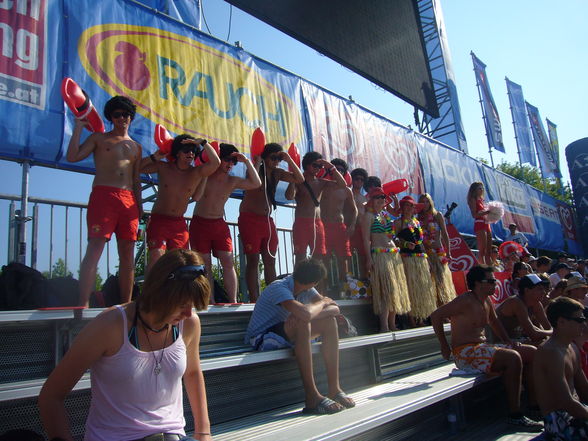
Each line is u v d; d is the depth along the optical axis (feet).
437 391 10.19
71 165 11.60
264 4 19.33
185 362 5.61
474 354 12.35
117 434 5.05
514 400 11.85
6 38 10.82
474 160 32.73
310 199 14.61
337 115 20.71
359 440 9.61
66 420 5.02
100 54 12.61
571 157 52.06
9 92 10.66
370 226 14.98
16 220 10.59
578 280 17.63
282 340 9.63
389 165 23.45
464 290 19.70
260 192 13.48
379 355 12.84
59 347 7.80
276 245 13.71
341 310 14.12
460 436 11.41
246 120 16.17
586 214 49.93
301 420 8.22
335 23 23.38
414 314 15.30
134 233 9.86
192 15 16.37
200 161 11.01
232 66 16.24
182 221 11.00
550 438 10.03
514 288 20.13
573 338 10.34
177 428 5.39
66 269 11.35
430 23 38.58
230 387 9.32
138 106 13.19
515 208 37.29
